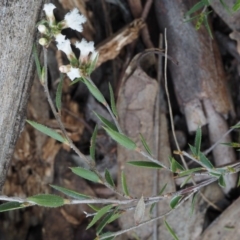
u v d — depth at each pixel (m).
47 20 0.35
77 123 0.44
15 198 0.34
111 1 0.43
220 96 0.42
